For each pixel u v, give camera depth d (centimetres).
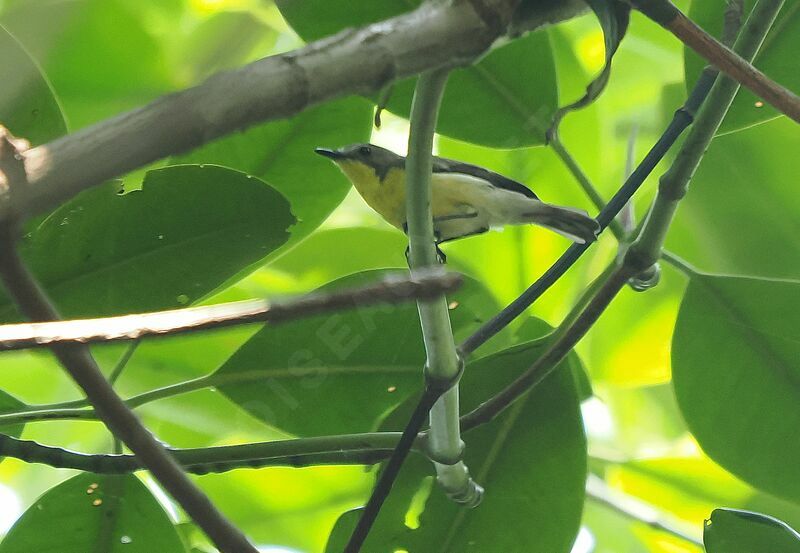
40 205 203
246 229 428
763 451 478
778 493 476
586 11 301
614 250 627
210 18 500
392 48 232
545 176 621
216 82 213
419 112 300
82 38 477
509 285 624
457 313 514
